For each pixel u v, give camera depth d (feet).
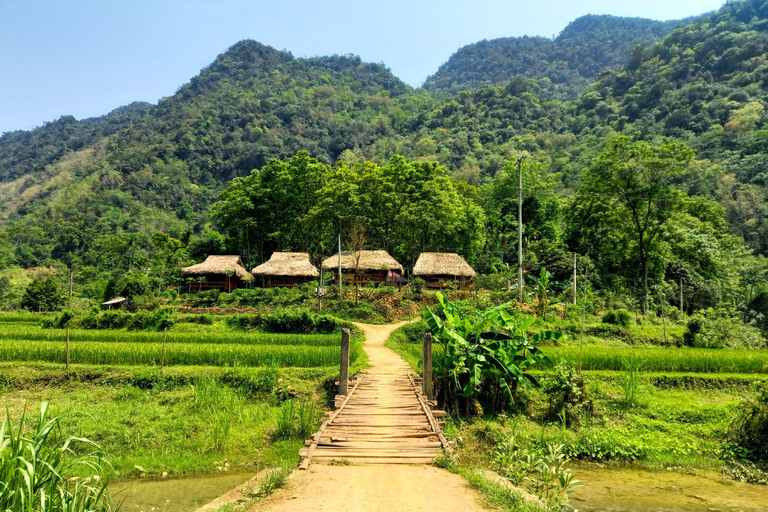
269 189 177.47
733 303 128.26
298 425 45.29
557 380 50.96
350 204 161.89
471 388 47.01
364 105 503.20
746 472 39.34
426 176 172.24
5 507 15.24
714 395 57.72
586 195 141.28
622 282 130.93
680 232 130.52
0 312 133.69
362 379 52.85
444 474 27.78
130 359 61.72
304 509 22.30
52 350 61.87
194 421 46.65
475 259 181.16
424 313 50.24
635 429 48.19
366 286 132.77
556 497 26.58
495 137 372.99
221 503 24.17
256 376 55.31
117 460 38.50
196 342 78.28
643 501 33.30
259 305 118.83
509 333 52.65
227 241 189.06
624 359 63.93
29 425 42.27
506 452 36.83
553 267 139.85
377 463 29.40
